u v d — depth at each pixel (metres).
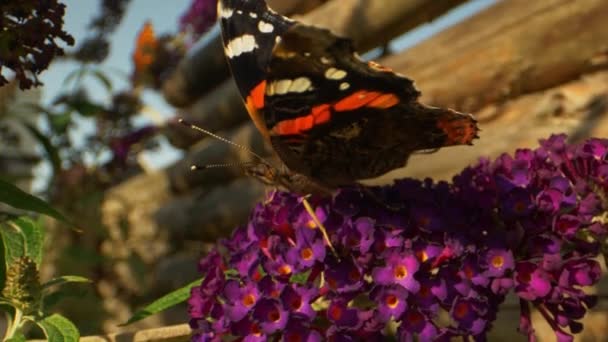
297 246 0.11
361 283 0.11
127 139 0.37
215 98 0.37
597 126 0.16
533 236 0.11
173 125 0.39
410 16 0.23
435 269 0.11
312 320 0.11
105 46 0.34
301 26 0.11
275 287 0.11
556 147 0.12
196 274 0.35
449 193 0.12
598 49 0.17
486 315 0.11
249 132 0.32
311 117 0.12
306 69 0.12
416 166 0.20
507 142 0.18
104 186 0.38
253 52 0.13
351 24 0.25
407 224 0.11
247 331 0.11
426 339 0.11
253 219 0.12
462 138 0.13
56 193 0.35
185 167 0.40
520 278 0.11
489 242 0.11
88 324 0.25
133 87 0.40
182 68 0.41
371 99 0.12
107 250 0.40
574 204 0.11
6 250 0.13
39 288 0.12
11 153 0.34
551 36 0.18
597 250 0.11
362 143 0.13
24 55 0.12
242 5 0.13
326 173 0.13
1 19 0.12
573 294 0.11
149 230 0.42
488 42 0.20
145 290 0.40
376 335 0.11
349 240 0.11
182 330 0.13
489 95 0.20
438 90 0.21
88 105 0.30
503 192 0.11
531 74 0.19
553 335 0.16
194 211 0.36
